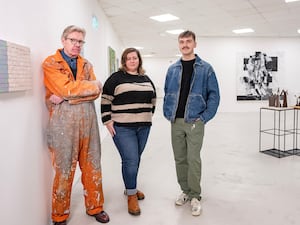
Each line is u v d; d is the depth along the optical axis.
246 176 3.37
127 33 9.48
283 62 10.31
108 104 2.40
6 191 1.55
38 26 2.05
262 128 6.74
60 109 2.02
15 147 1.66
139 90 2.39
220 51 10.10
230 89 10.18
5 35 1.54
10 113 1.60
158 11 6.45
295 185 3.05
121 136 2.39
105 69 6.25
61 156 2.05
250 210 2.49
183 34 2.38
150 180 3.31
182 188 2.69
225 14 6.84
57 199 2.12
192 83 2.40
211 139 5.55
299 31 9.21
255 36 10.10
